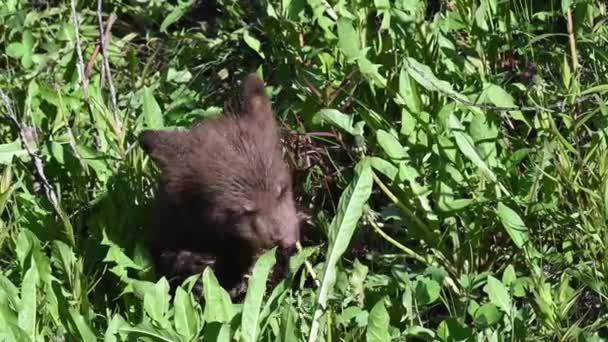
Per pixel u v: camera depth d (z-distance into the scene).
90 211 8.77
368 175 7.31
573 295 7.43
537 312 7.41
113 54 10.73
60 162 8.98
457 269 8.07
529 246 7.78
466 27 9.48
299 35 9.88
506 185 8.23
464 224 8.09
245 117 8.91
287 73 9.86
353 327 7.23
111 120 9.16
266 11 10.27
